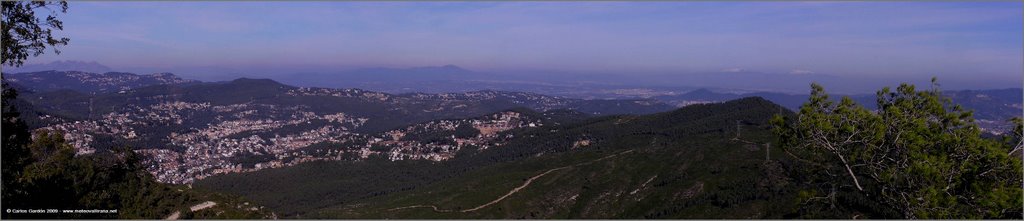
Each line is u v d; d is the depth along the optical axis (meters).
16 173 17.61
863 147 14.93
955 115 14.44
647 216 46.69
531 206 57.38
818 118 14.96
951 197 13.55
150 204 19.28
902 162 14.73
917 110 14.85
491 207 57.62
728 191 43.34
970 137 14.09
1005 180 14.02
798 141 15.80
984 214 13.84
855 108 15.21
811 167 16.44
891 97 15.41
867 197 15.01
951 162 14.06
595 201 55.28
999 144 14.09
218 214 18.92
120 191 20.03
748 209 37.12
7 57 16.27
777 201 36.03
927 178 13.73
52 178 17.98
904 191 14.44
